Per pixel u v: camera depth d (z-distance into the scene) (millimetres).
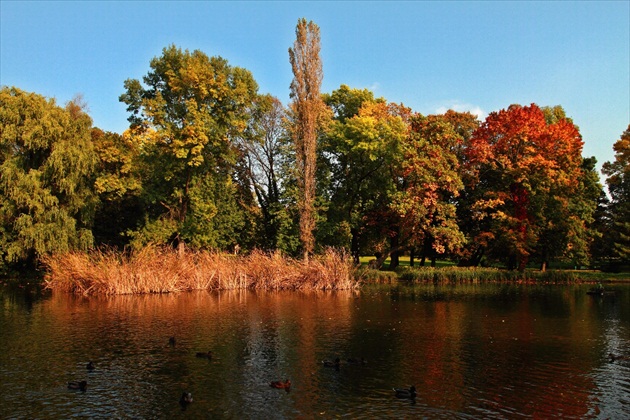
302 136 41344
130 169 41656
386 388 12844
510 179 43469
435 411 11281
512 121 43969
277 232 44469
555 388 12914
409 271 43219
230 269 34719
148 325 20719
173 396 12156
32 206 35562
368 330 19969
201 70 39781
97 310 24609
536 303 28375
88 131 39750
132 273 31719
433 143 42406
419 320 22312
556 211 45688
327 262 35250
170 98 42969
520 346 17406
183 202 42906
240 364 14922
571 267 59406
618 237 50938
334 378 13633
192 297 30031
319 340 18109
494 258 50469
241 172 49938
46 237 35844
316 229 42094
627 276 46812
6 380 13336
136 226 46375
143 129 42875
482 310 25453
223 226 43969
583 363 15250
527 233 43250
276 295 31453
